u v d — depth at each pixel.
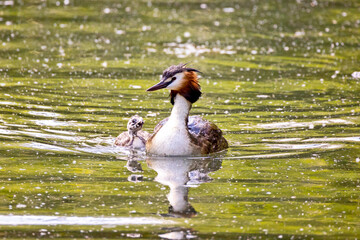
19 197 10.31
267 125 15.02
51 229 9.09
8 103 16.02
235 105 16.67
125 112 15.80
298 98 17.42
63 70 19.88
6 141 13.30
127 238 8.83
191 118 14.13
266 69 20.94
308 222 9.60
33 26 26.47
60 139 13.65
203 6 32.50
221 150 13.50
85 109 15.88
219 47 24.06
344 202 10.47
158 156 13.00
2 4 31.09
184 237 8.90
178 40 24.98
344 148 13.41
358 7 32.97
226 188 11.05
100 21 28.06
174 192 10.77
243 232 9.14
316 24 28.67
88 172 11.73
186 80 13.05
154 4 32.66
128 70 20.19
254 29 27.42
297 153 13.13
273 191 10.94
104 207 9.98
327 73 20.48
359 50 24.02
